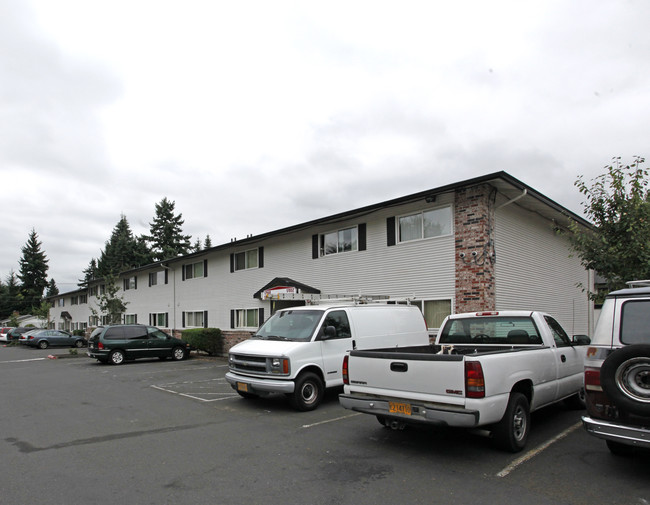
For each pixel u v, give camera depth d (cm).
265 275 2062
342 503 425
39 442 644
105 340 1853
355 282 1602
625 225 928
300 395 839
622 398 443
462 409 520
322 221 1670
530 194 1286
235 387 923
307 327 916
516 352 594
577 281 1716
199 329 2203
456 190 1285
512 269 1334
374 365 610
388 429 701
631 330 479
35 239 7881
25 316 6694
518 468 516
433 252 1352
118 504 424
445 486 463
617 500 426
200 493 450
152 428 725
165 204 5916
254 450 596
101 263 6425
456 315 789
